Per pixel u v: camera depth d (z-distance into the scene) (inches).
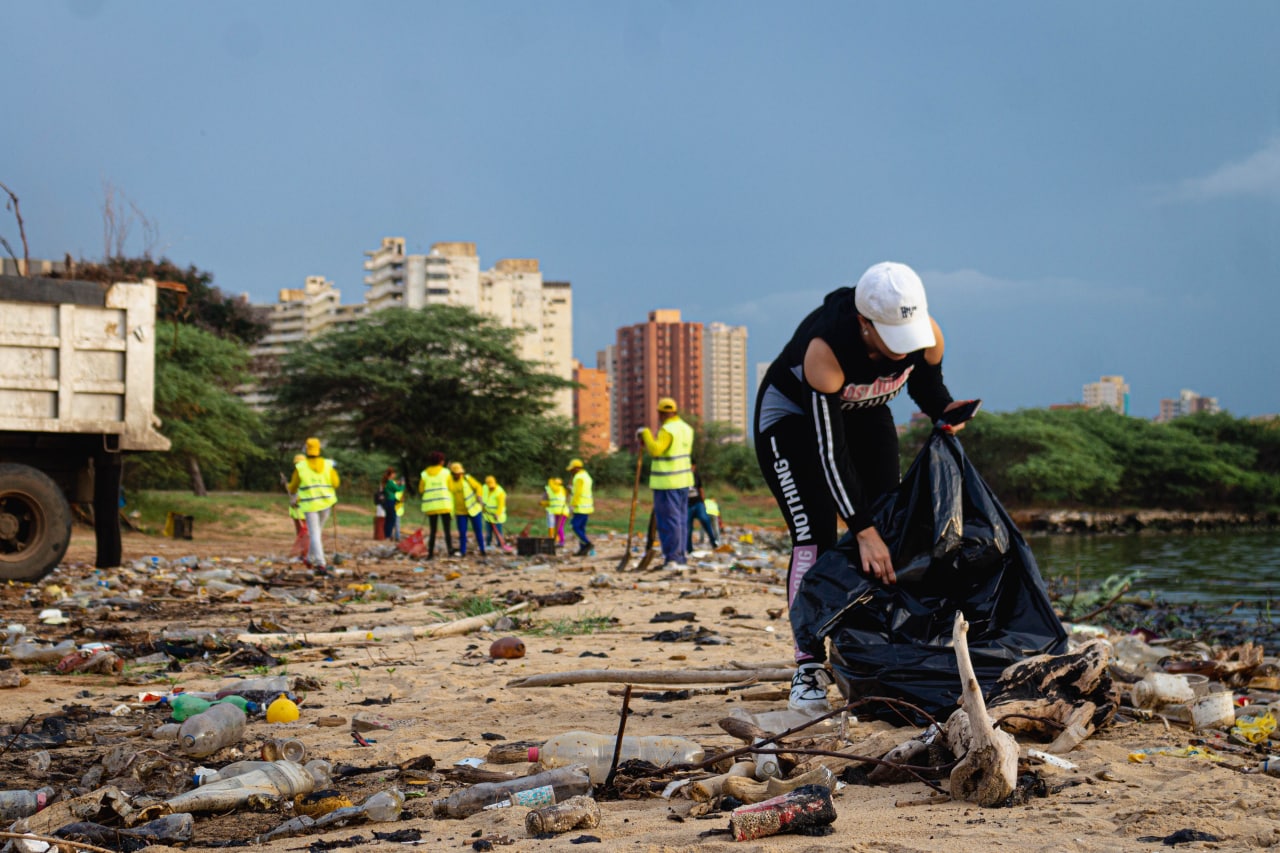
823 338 171.2
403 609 411.2
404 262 5876.0
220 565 645.3
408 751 162.2
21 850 107.8
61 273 577.3
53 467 510.9
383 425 2324.1
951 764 127.3
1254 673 213.0
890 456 185.9
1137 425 3132.4
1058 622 162.7
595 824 116.8
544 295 7258.9
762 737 147.8
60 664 253.0
